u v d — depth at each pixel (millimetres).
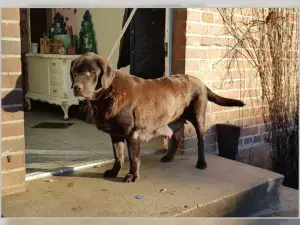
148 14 2836
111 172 2256
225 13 2803
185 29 2576
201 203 1925
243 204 2139
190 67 2646
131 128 2070
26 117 4297
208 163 2561
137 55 2879
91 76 1897
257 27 3064
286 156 3396
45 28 4941
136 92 2053
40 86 4414
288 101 3381
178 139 2533
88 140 3246
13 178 1965
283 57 3289
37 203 1880
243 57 3008
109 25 4152
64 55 4055
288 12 3232
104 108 2004
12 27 1833
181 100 2281
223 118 2965
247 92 3096
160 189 2082
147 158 2637
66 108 4141
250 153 3197
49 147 2994
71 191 2037
